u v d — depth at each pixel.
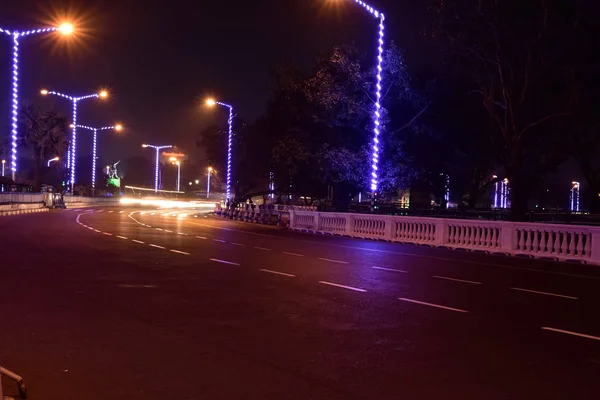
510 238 20.34
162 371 5.87
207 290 10.72
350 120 37.06
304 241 23.67
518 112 31.25
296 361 6.29
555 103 31.92
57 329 7.51
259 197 82.31
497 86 33.31
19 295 9.80
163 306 9.14
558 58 29.39
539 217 38.25
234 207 45.75
